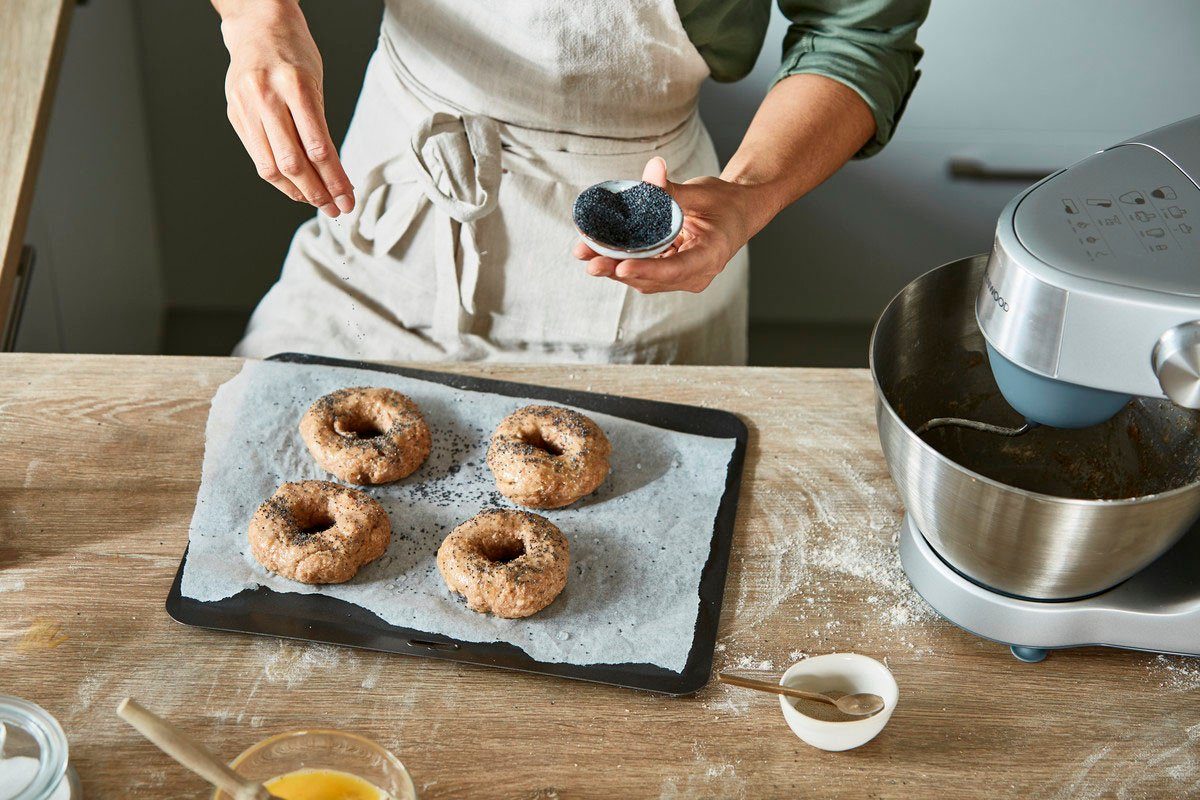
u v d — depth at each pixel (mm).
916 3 1387
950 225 2533
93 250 2180
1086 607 918
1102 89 2322
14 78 1498
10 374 1240
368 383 1253
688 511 1105
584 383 1280
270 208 2609
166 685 914
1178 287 703
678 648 957
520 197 1433
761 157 1275
